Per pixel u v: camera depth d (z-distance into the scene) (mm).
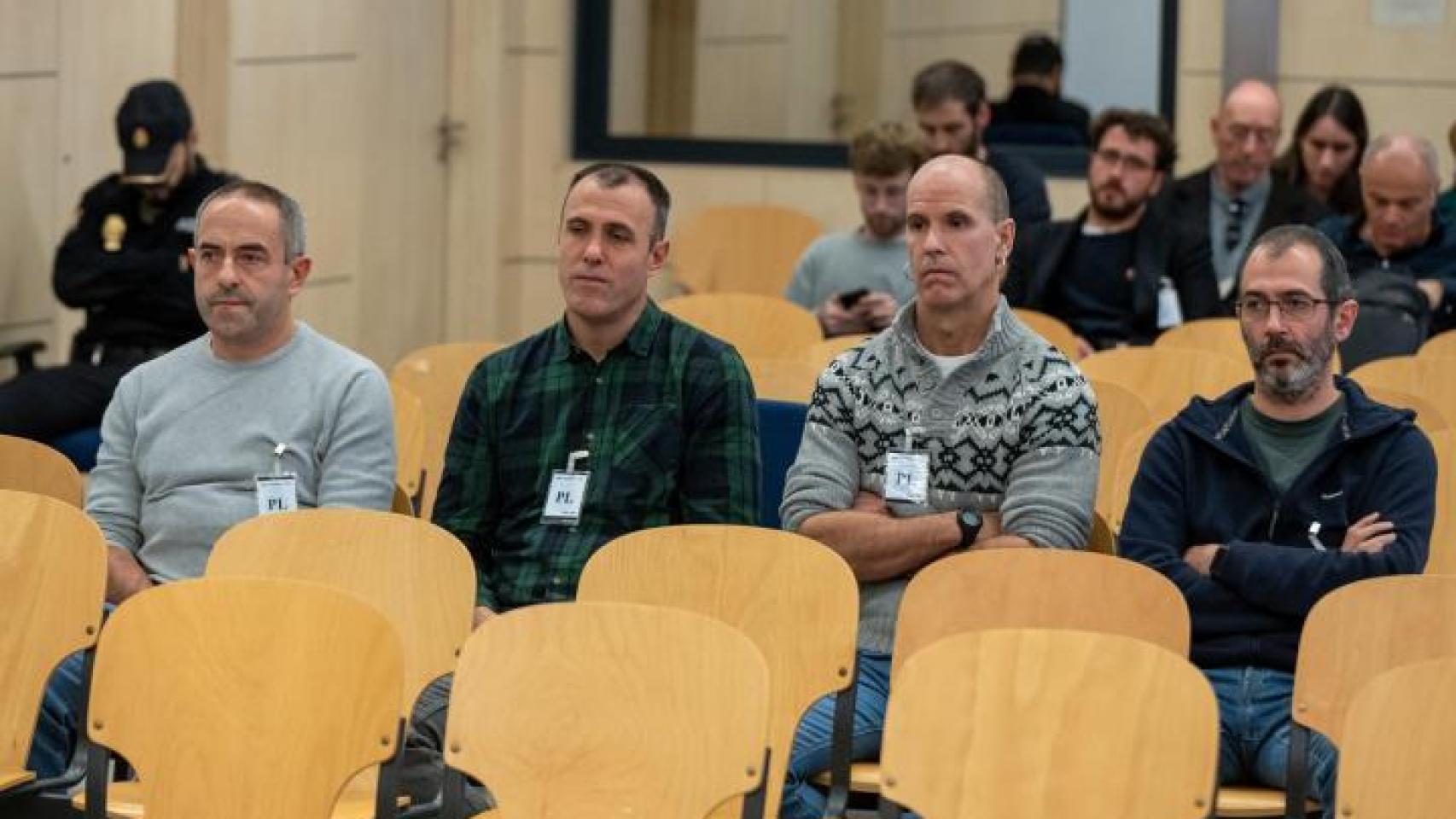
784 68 10922
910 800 4188
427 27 10984
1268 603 5074
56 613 5039
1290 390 5207
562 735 4363
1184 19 10352
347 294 10492
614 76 11203
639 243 5484
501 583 5496
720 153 11055
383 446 5762
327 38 10227
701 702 4301
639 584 4934
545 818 4340
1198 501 5301
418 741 5164
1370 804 4148
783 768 4797
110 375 8031
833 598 4840
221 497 5688
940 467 5301
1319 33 10266
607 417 5496
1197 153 10383
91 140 9008
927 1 10688
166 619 4574
